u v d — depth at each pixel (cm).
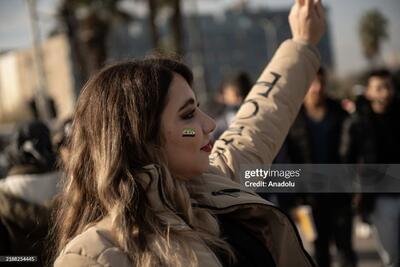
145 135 149
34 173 274
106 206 146
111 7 2161
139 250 141
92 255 138
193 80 160
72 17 1908
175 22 1925
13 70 2438
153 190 147
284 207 450
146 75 151
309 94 496
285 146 478
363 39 1666
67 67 2134
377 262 599
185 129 152
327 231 493
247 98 203
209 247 146
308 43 206
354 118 473
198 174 156
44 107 1508
